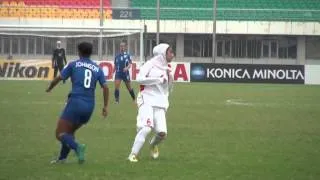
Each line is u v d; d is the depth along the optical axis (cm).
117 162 4309
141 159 4469
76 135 5775
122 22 19900
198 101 9944
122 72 9538
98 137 5669
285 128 6612
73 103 4091
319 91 12975
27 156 4506
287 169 4156
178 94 11438
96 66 4175
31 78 15750
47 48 16925
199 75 16050
